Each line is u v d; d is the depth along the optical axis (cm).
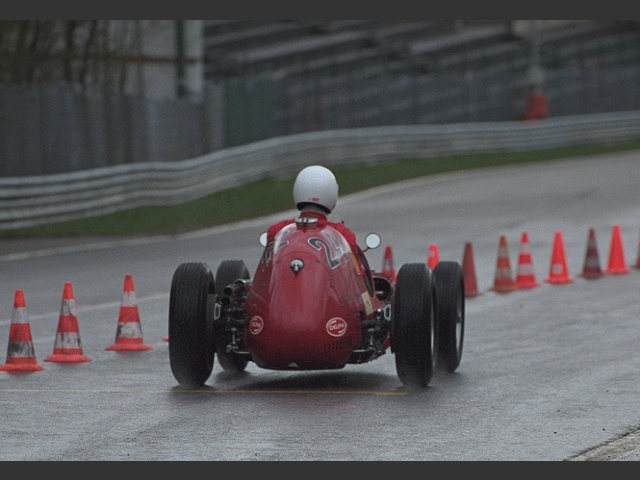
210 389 4025
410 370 3934
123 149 12644
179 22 14162
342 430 3347
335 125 17575
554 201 12575
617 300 6488
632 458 3056
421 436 3275
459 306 4456
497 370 4394
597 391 3959
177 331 3956
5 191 10294
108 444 3191
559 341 5103
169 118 13600
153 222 11150
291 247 3878
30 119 11194
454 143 18288
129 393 3950
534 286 7131
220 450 3116
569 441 3228
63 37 14762
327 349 3747
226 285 4350
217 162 13662
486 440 3234
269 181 14812
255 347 3797
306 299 3766
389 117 18575
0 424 3450
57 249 9431
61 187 10956
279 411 3622
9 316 6078
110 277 7700
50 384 4138
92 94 12138
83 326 5638
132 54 15550
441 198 13275
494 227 10388
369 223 10962
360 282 3962
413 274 3959
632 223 10425
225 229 10912
